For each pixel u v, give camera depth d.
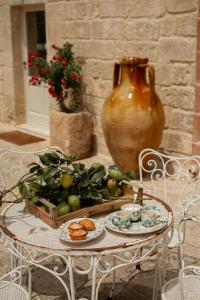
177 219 3.09
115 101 4.84
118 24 5.52
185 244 3.45
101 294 2.82
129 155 4.91
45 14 6.75
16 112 8.13
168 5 4.93
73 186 2.33
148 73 5.00
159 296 2.71
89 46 6.00
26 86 8.03
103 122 5.02
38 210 2.35
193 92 4.89
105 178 2.48
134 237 2.12
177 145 5.18
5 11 7.74
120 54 5.59
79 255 1.99
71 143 5.95
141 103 4.73
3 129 8.03
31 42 7.67
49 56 6.79
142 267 3.10
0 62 8.27
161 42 5.09
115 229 2.15
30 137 7.39
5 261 3.25
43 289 2.88
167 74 5.11
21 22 7.75
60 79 5.99
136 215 2.23
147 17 5.17
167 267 3.08
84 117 6.02
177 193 4.59
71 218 2.27
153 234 2.13
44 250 2.03
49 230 2.22
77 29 6.13
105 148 6.08
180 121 5.09
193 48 4.80
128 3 5.34
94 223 2.21
